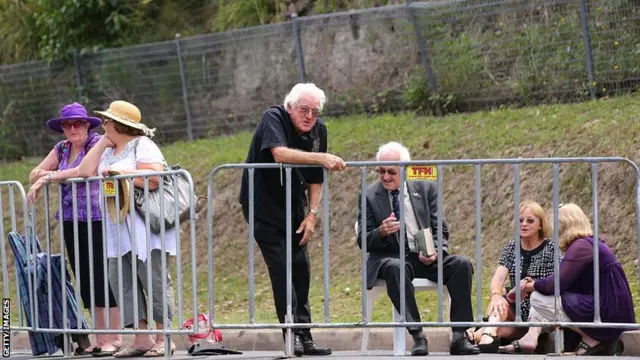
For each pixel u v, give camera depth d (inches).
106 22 1321.4
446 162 496.7
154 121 1214.9
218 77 1167.6
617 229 737.0
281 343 644.7
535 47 947.3
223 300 835.4
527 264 542.6
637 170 488.7
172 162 1073.5
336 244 871.7
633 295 651.5
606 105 865.5
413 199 542.6
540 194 799.1
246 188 518.3
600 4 904.3
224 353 553.9
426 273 528.7
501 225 803.4
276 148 501.0
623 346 536.7
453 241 813.2
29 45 1376.7
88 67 1264.8
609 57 901.8
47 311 577.9
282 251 514.9
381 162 498.3
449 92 998.4
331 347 640.4
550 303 506.3
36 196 575.2
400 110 1038.4
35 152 1310.3
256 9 1242.0
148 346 553.6
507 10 965.8
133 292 534.9
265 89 1138.0
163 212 526.9
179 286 523.8
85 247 575.2
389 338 625.3
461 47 989.8
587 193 771.4
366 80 1060.5
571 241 517.3
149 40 1328.7
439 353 551.2
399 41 1039.0
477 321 501.0
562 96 933.2
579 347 503.5
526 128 872.9
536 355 496.1
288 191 499.2
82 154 590.9
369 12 1054.4
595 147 791.1
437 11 1002.7
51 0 1339.8
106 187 543.5
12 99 1317.7
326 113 1083.3
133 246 532.4
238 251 917.8
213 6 1334.9
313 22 1093.8
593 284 502.9
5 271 589.3
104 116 550.6
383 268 516.4
